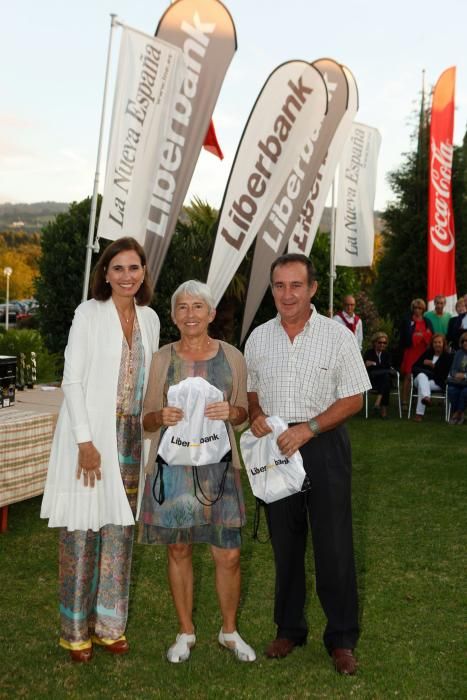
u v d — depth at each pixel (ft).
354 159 39.04
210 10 23.27
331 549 10.27
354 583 10.49
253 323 49.16
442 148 47.34
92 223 21.50
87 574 10.48
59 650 10.84
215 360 10.52
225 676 10.09
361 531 17.25
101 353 10.34
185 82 23.17
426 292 70.49
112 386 10.37
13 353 29.73
